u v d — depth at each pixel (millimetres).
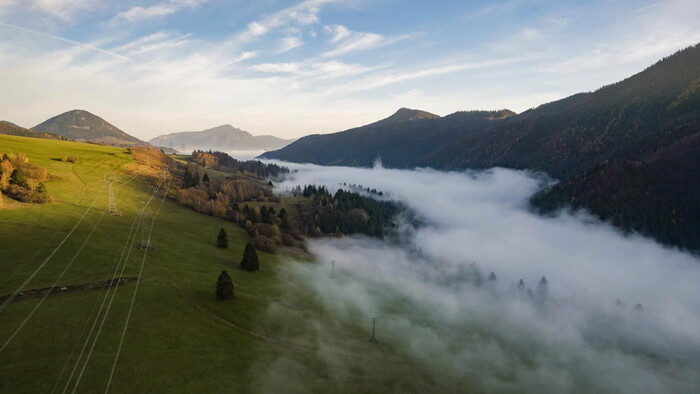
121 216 133000
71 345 62281
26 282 76938
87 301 75875
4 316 65312
